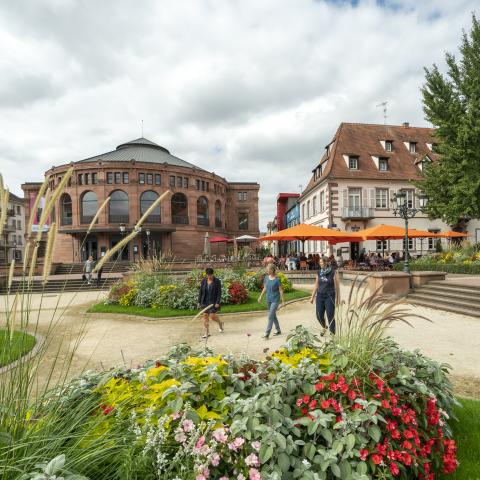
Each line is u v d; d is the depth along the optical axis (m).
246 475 1.98
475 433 3.14
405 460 2.23
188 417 2.17
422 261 21.77
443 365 3.19
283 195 55.97
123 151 50.03
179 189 42.81
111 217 39.78
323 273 6.88
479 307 9.38
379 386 2.54
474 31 21.55
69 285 19.45
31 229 2.16
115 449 2.02
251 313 10.73
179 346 3.51
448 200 22.05
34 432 1.96
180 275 16.34
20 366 2.10
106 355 6.50
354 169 31.14
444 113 21.67
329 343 3.19
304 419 2.30
